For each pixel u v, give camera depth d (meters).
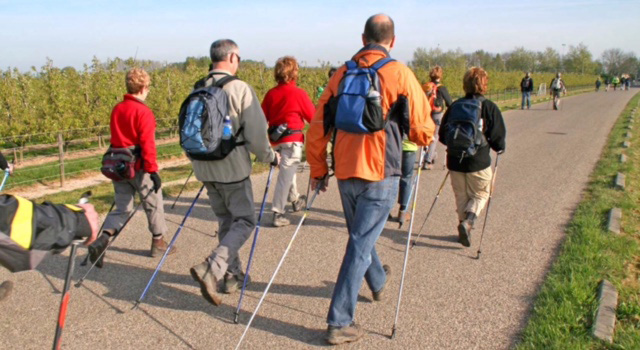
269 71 18.20
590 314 3.62
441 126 4.98
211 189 4.07
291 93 5.75
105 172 4.47
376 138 3.25
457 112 4.78
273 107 5.82
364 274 3.63
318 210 6.66
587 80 67.00
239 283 4.26
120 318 3.76
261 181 8.48
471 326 3.63
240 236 3.82
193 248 5.25
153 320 3.73
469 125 4.67
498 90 37.75
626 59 99.62
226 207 4.16
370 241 3.37
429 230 5.84
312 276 4.52
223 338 3.50
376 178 3.27
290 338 3.50
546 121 18.80
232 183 3.88
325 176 3.59
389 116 3.26
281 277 4.49
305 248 5.22
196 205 6.86
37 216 2.17
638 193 7.27
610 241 5.09
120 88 14.73
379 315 3.82
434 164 10.16
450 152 4.83
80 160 11.20
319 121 3.43
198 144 3.64
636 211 6.31
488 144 4.97
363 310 3.90
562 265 4.51
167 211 6.56
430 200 7.23
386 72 3.23
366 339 3.49
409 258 4.96
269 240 5.46
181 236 5.60
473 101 4.82
